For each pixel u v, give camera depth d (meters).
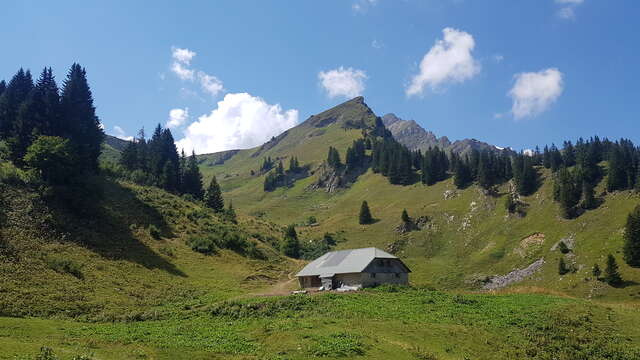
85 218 84.62
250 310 59.59
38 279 59.69
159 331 48.56
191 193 153.75
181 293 73.12
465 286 128.62
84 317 54.19
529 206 159.88
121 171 133.38
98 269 70.94
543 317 55.94
